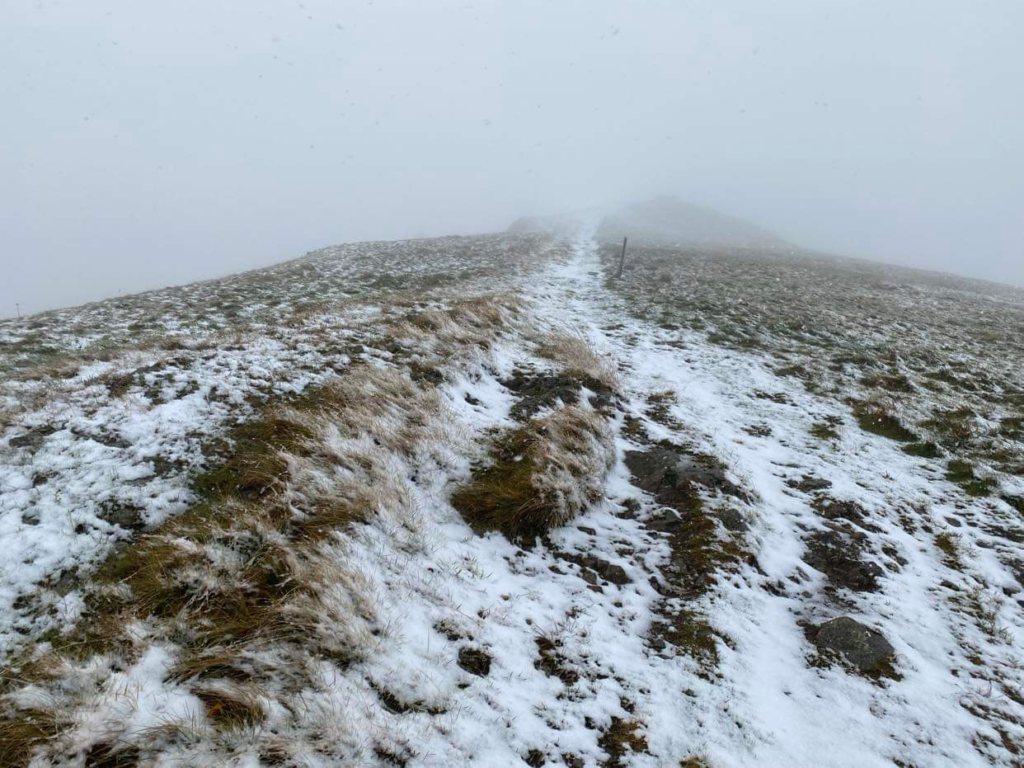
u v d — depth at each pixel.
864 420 10.12
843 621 4.82
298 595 3.96
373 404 6.92
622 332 15.31
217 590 3.98
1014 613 5.29
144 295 16.78
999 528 6.78
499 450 6.93
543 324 13.70
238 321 13.23
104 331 12.15
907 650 4.67
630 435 8.51
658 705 3.97
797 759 3.66
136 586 3.97
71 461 5.14
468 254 30.62
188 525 4.61
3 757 2.71
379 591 4.32
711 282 25.17
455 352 9.40
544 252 33.97
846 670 4.45
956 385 11.98
